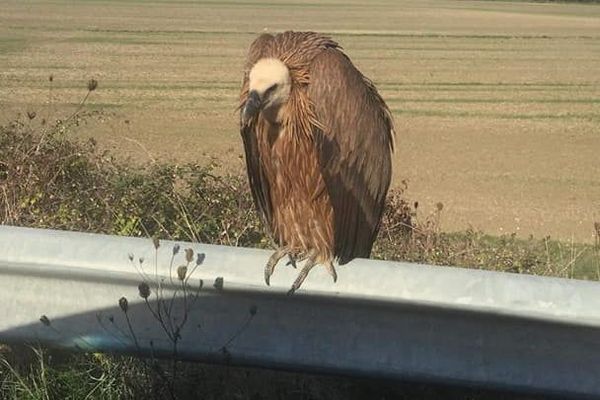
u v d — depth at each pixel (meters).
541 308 3.62
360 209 4.20
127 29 63.97
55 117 26.66
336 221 4.13
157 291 3.96
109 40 56.53
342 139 3.97
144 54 50.19
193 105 33.28
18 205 5.90
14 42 53.19
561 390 3.73
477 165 23.72
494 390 3.78
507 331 3.71
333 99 3.91
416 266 3.81
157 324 4.01
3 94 33.97
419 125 30.88
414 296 3.71
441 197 19.22
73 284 4.00
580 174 22.98
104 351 4.08
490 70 48.56
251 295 3.93
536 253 8.78
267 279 3.88
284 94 3.92
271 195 4.37
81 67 43.88
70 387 4.18
